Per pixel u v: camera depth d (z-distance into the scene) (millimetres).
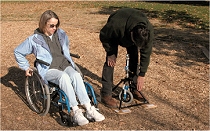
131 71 4855
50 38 4398
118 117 4488
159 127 4250
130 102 4777
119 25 3994
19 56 4293
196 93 5332
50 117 4488
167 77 6062
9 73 6211
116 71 6348
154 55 7461
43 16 4227
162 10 15023
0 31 9727
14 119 4438
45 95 4277
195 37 9469
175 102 5000
